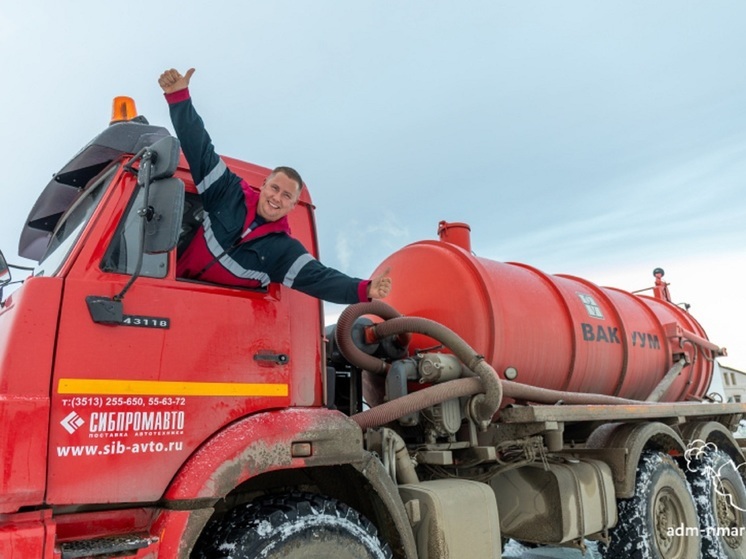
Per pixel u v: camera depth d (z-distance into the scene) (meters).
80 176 3.11
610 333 5.73
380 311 4.20
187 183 2.86
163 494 2.34
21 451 1.99
